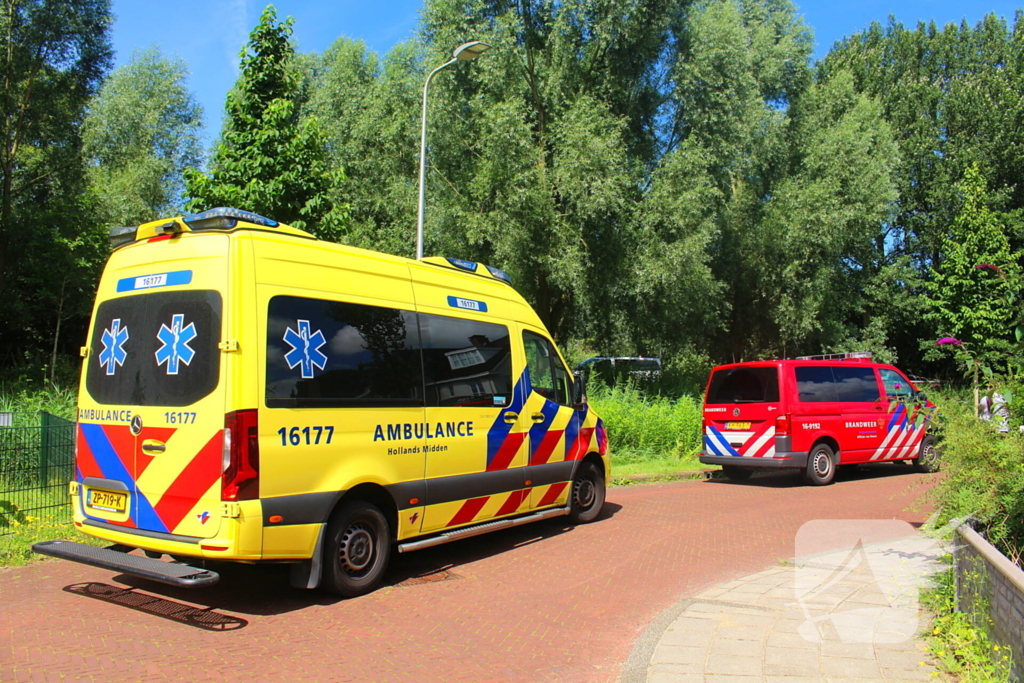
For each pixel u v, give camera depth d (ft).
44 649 14.70
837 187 78.79
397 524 20.40
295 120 81.05
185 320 17.42
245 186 38.06
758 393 40.42
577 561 23.35
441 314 22.79
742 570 22.29
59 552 17.54
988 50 111.75
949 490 18.34
